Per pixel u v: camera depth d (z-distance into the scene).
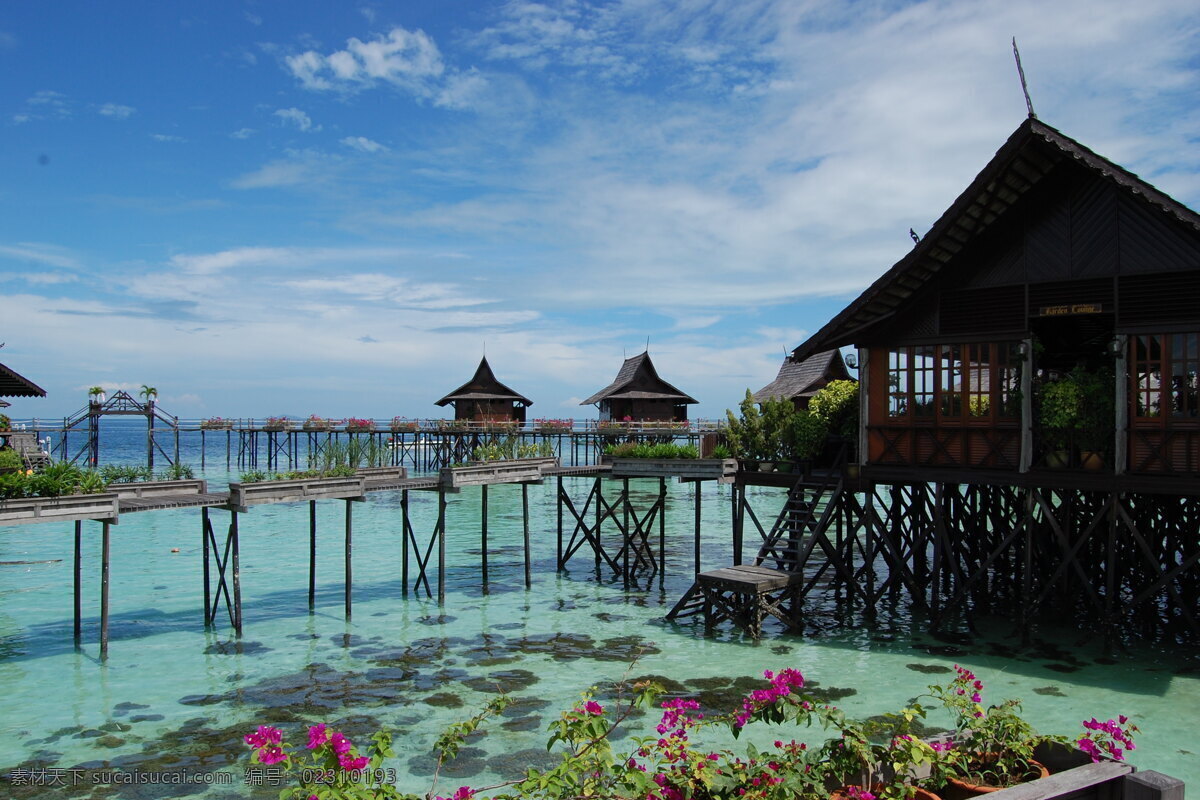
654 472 24.16
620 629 19.03
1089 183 16.47
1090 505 20.86
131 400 61.53
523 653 17.12
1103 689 14.57
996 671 15.62
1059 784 5.78
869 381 19.19
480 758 11.87
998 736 7.22
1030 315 17.03
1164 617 19.53
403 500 22.34
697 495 23.88
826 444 21.20
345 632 18.72
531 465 23.89
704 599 19.84
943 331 18.14
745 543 31.84
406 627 19.19
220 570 19.09
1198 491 14.91
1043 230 16.95
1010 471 17.16
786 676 7.09
